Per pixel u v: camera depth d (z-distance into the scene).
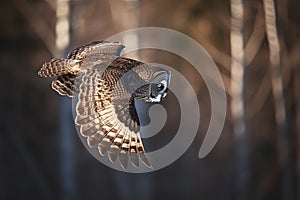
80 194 38.34
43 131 38.81
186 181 40.88
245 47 37.06
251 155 40.78
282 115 36.91
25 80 38.75
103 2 36.47
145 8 38.19
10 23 37.47
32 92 38.91
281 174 40.31
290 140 41.72
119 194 37.69
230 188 40.50
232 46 34.72
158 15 38.38
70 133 34.12
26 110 38.94
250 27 38.72
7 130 38.53
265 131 41.59
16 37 37.75
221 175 40.78
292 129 41.84
